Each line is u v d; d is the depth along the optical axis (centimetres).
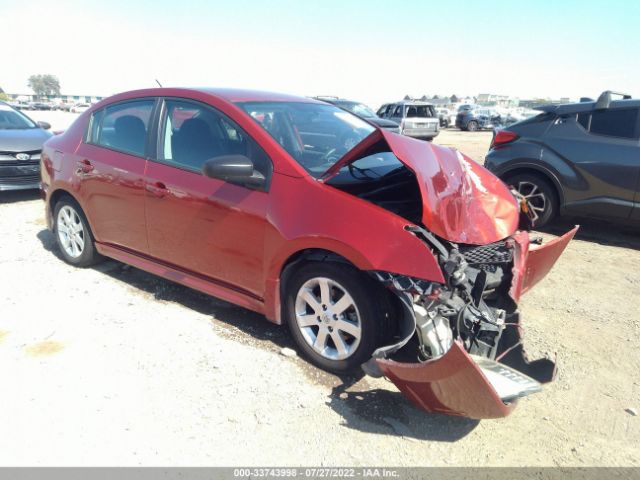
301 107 420
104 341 362
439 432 283
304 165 338
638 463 265
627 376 344
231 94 399
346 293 306
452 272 279
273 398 305
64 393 305
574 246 622
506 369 284
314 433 278
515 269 326
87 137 467
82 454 259
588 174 618
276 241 326
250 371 330
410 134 2056
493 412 255
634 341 390
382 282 282
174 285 461
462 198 323
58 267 501
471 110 3331
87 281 467
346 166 354
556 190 652
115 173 425
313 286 327
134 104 434
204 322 393
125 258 445
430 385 259
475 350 299
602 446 277
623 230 697
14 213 712
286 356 347
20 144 767
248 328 385
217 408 295
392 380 277
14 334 370
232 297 369
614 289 489
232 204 348
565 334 398
